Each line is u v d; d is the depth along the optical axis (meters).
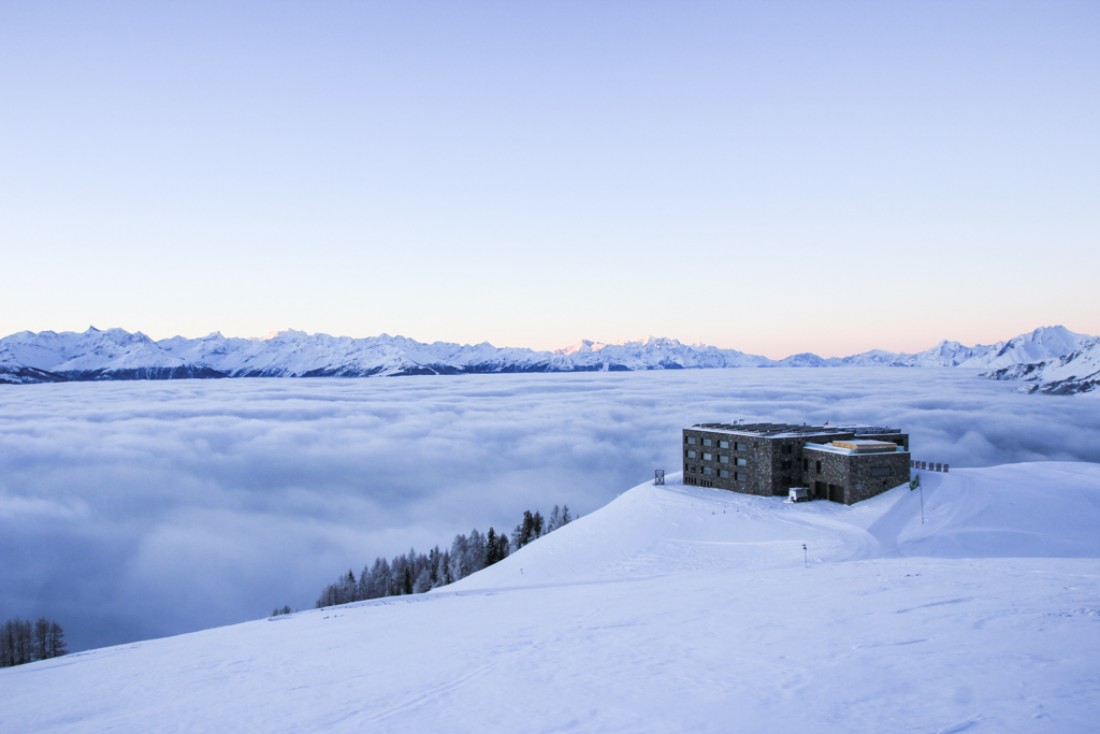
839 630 20.89
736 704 15.09
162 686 23.98
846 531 62.34
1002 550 51.88
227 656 28.75
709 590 32.78
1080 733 11.85
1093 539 54.72
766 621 23.42
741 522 70.44
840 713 13.80
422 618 34.31
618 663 19.91
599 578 57.59
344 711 18.03
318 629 34.28
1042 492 67.50
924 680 15.23
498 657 22.38
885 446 75.19
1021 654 16.53
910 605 23.50
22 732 20.02
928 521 61.56
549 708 16.38
